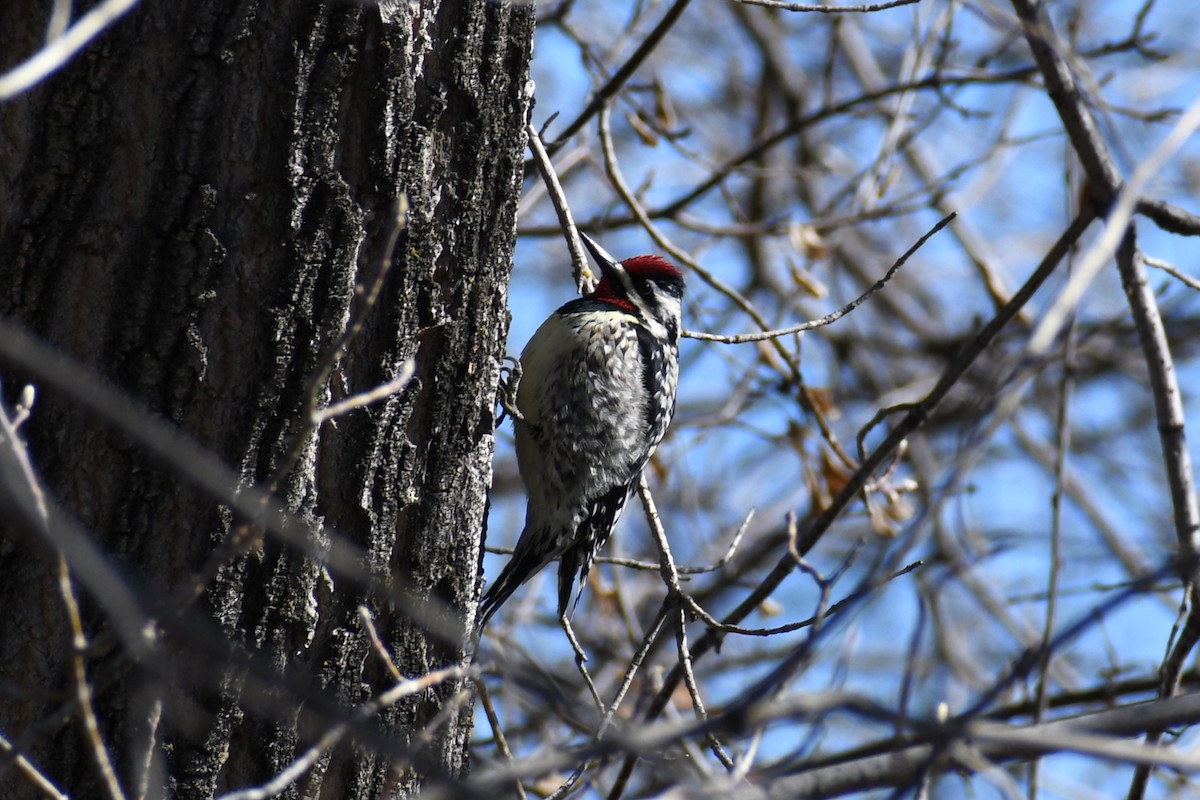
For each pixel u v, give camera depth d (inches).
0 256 244.4
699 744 451.5
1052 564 289.9
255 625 254.2
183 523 247.1
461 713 295.9
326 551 247.3
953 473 244.5
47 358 193.8
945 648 628.4
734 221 753.6
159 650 229.0
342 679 268.8
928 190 583.8
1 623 238.8
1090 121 327.6
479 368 299.9
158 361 248.2
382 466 276.4
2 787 233.0
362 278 271.1
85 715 174.6
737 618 394.0
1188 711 237.0
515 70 302.5
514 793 315.3
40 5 245.1
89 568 162.6
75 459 242.8
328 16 260.7
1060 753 198.8
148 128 249.8
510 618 559.5
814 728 228.2
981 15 335.6
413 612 219.6
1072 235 344.8
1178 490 314.3
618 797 321.7
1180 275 340.8
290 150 256.8
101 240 247.0
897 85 579.8
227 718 249.9
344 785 267.0
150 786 235.1
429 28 282.7
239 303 253.9
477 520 303.4
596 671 587.5
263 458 255.4
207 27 252.5
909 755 222.4
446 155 288.8
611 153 474.9
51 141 245.6
